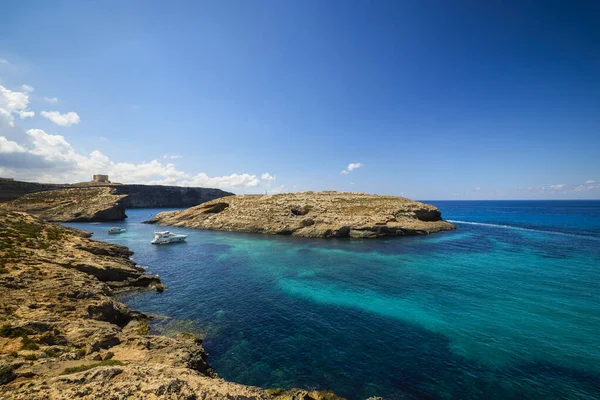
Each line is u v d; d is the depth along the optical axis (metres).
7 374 10.73
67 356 13.95
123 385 10.65
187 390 10.98
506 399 15.43
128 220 123.56
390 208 85.94
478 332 22.84
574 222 105.69
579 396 15.65
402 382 16.75
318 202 92.81
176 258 50.38
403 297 30.62
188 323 24.25
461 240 66.38
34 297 20.78
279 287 34.06
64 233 48.66
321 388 16.16
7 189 135.00
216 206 103.75
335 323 24.45
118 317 23.48
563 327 23.66
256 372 17.59
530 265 43.53
